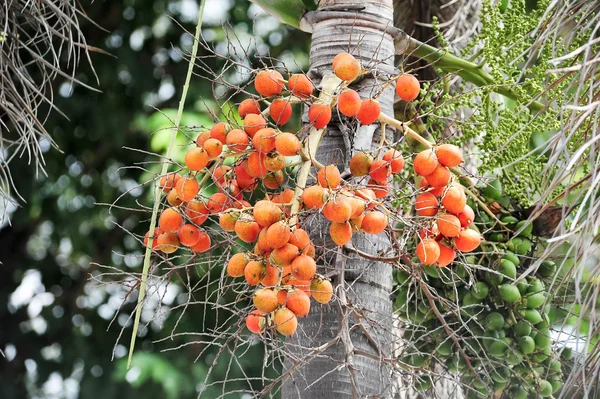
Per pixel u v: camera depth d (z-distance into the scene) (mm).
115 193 6672
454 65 3273
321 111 2627
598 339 2850
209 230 2736
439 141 2701
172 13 6609
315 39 2896
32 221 6957
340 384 2709
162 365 5812
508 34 3301
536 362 3148
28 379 6891
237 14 6621
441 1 3785
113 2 6438
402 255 2682
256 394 2605
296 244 2539
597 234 2820
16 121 3383
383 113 2777
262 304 2494
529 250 3211
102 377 6438
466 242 2652
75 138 6664
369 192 2633
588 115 2848
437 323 3152
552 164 2785
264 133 2588
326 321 2748
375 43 2863
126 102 6512
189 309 5961
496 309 3160
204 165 2629
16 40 3406
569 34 2957
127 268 6617
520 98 3264
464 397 3174
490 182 3236
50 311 6953
